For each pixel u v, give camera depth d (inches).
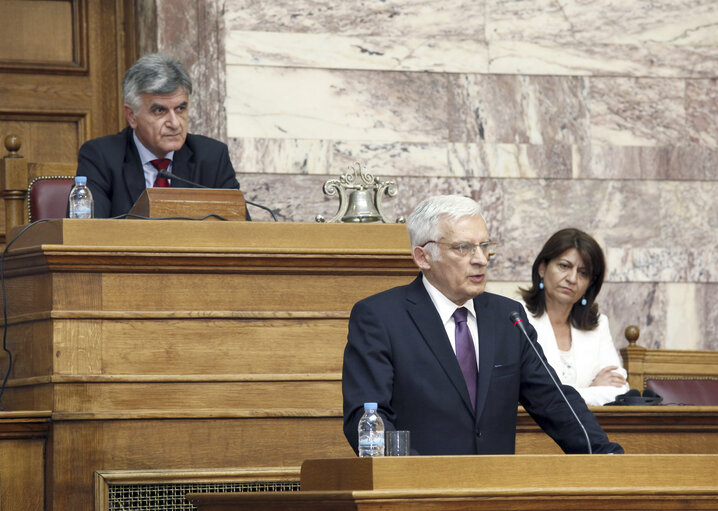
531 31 895.7
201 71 832.9
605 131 902.4
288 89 853.8
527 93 892.6
